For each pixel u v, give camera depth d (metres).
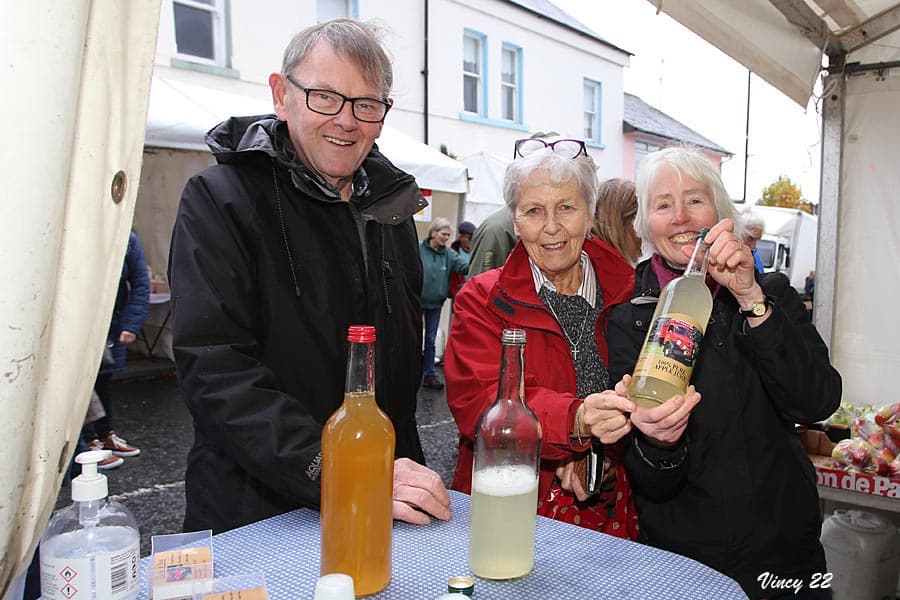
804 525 1.38
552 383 1.47
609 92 11.92
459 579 0.73
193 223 1.23
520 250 1.53
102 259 0.60
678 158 1.47
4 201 0.48
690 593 0.83
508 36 9.73
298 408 1.11
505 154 9.81
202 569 0.79
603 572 0.88
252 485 1.28
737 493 1.33
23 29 0.46
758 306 1.27
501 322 1.49
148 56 0.60
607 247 1.61
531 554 0.88
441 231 6.21
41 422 0.59
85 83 0.55
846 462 2.29
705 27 2.17
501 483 0.85
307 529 1.01
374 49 1.30
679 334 1.04
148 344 6.89
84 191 0.57
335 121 1.27
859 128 2.85
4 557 0.55
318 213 1.37
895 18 2.57
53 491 0.62
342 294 1.38
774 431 1.38
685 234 1.42
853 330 2.93
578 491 1.41
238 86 6.69
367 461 0.78
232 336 1.18
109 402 4.01
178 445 4.29
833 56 2.79
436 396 5.98
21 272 0.49
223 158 1.30
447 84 8.85
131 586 0.74
